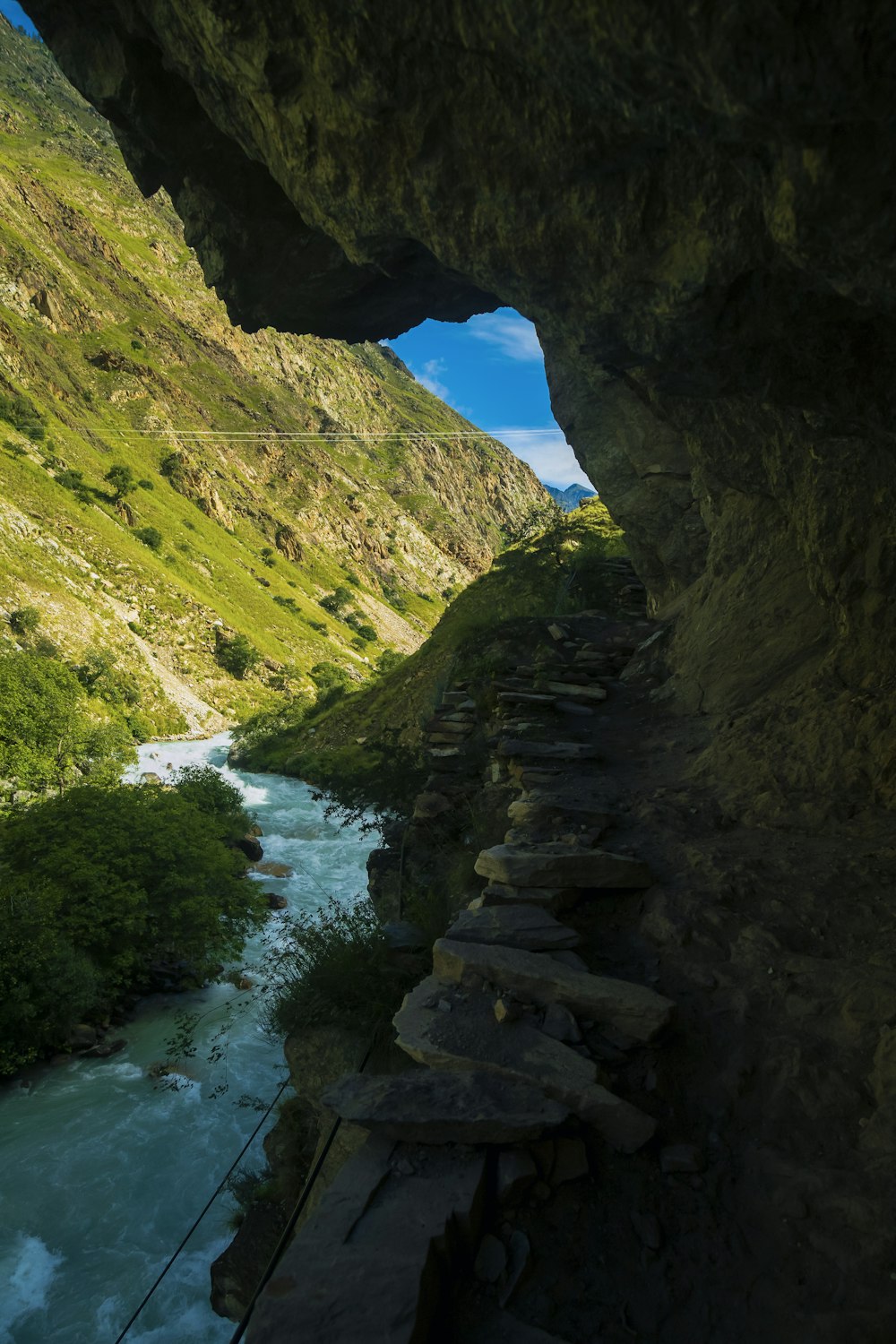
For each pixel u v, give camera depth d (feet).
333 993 18.52
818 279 9.94
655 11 7.24
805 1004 12.08
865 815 18.04
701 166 9.34
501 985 13.12
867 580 21.57
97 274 613.11
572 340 12.84
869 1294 7.88
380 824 36.55
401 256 15.33
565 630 46.88
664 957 14.17
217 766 170.40
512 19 8.37
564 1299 8.15
